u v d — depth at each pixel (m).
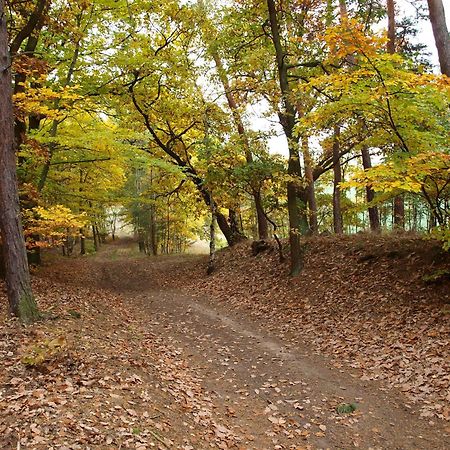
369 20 15.54
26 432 4.38
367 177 7.26
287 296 12.96
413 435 5.75
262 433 5.89
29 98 9.87
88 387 5.73
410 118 8.39
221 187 17.56
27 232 11.52
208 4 16.72
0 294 10.84
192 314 12.80
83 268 24.36
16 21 12.73
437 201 8.92
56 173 17.05
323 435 5.89
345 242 14.54
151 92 17.47
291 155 13.54
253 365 8.59
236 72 16.12
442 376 6.89
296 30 15.23
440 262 10.62
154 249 34.41
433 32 9.80
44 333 7.68
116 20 14.59
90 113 14.69
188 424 5.57
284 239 17.95
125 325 10.58
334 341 9.38
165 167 15.11
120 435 4.66
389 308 10.02
